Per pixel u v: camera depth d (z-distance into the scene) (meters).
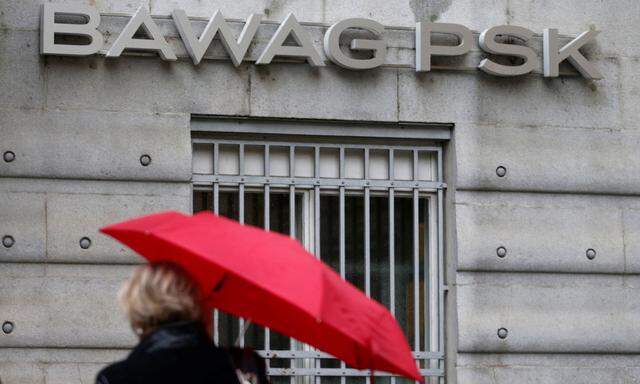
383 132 13.78
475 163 13.80
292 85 13.44
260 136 13.62
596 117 14.19
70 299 12.75
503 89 13.98
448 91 13.82
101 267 12.89
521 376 13.67
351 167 13.87
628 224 14.13
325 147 13.76
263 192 13.65
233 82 13.30
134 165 13.01
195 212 13.47
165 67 13.16
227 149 13.55
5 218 12.67
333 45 13.38
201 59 13.16
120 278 12.89
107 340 12.78
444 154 14.07
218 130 13.38
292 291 6.28
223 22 13.13
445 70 13.84
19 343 12.60
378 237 13.95
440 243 13.92
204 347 5.91
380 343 6.69
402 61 13.70
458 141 13.80
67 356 12.75
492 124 13.90
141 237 6.89
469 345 13.58
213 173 13.45
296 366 13.55
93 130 12.96
